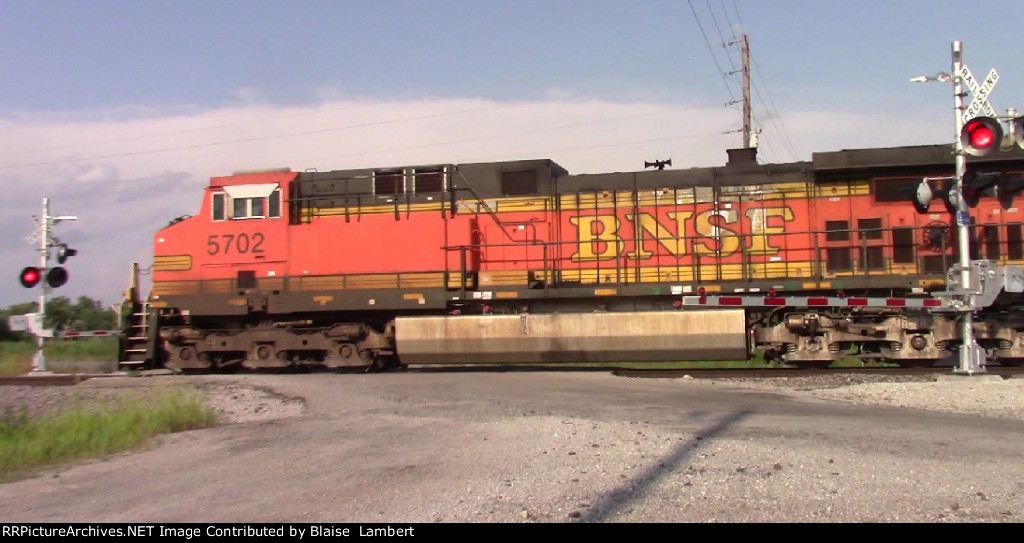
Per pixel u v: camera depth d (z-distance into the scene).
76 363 25.20
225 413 12.56
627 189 17.06
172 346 18.39
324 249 17.64
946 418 9.34
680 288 16.34
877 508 5.71
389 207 17.62
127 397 13.85
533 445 8.06
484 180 17.52
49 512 6.69
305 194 18.09
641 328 16.17
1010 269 13.11
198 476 7.75
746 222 16.48
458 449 8.14
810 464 6.88
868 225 15.97
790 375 14.78
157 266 18.27
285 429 10.27
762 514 5.64
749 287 16.11
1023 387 11.67
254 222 17.95
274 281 17.75
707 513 5.68
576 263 17.00
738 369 15.51
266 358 18.03
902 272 15.73
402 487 6.73
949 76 13.37
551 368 17.98
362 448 8.59
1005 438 7.89
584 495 6.17
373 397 12.94
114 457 9.28
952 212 13.93
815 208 16.22
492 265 17.31
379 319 17.92
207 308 17.91
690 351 16.05
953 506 5.69
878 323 15.34
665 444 7.81
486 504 6.05
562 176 17.55
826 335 15.70
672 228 16.77
